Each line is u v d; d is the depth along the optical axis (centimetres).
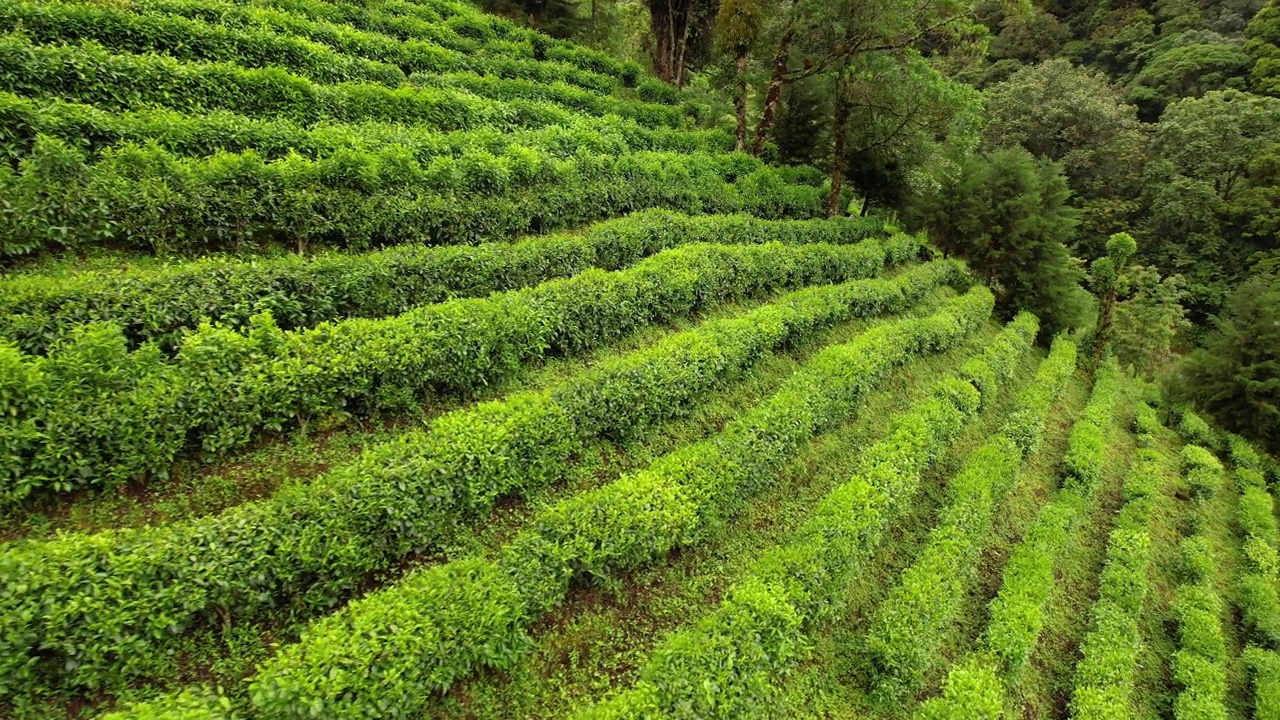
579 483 983
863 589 1025
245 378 817
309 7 2262
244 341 846
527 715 692
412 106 1798
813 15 2367
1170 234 4197
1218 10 5244
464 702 668
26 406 671
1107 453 1914
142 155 1066
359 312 1084
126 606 567
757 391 1371
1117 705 996
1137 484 1720
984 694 872
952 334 1925
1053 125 4491
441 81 2153
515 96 2333
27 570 531
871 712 857
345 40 2091
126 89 1336
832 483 1198
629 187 1884
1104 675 1057
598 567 794
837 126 2586
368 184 1329
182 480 779
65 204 970
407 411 991
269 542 650
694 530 905
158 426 745
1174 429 2466
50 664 548
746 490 1013
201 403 779
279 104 1559
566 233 1686
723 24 2566
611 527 808
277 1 2177
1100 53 5600
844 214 2983
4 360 661
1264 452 2344
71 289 829
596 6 3831
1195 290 3906
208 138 1266
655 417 1132
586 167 1844
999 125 4719
